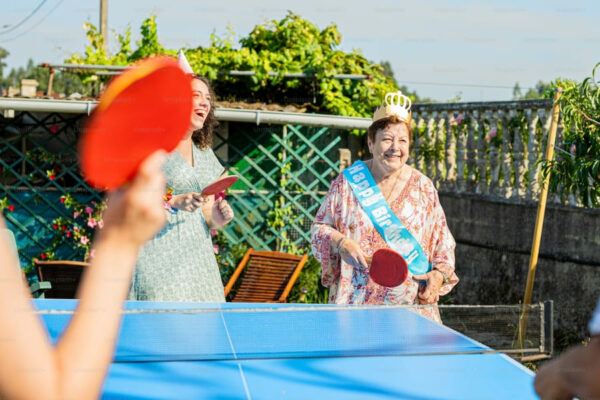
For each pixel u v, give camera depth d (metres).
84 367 0.74
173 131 0.74
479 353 2.45
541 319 2.71
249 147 8.99
